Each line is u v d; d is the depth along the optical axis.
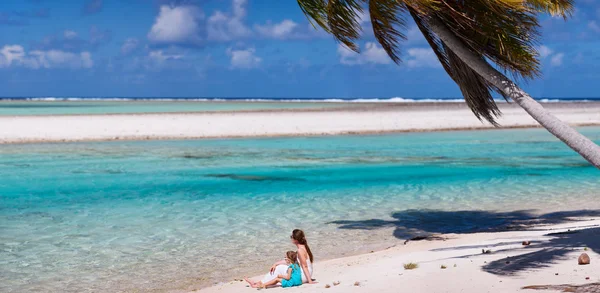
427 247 10.45
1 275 9.49
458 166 24.00
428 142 34.56
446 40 7.70
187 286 8.95
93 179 20.39
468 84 8.85
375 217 14.09
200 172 22.22
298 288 7.98
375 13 8.12
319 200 16.42
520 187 18.55
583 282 6.64
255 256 10.67
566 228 11.12
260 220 13.75
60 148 30.38
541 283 6.77
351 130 41.16
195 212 14.71
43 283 9.12
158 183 19.61
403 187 18.72
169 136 36.19
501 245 9.56
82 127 38.66
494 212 14.48
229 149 30.42
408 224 13.23
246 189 18.41
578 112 57.59
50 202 16.11
